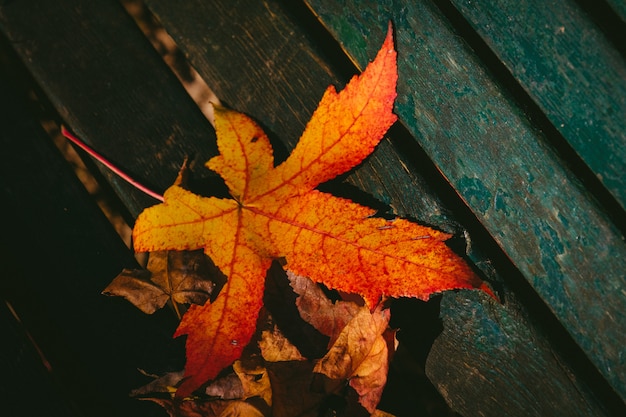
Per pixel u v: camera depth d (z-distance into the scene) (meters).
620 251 0.32
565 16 0.33
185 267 0.34
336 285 0.32
